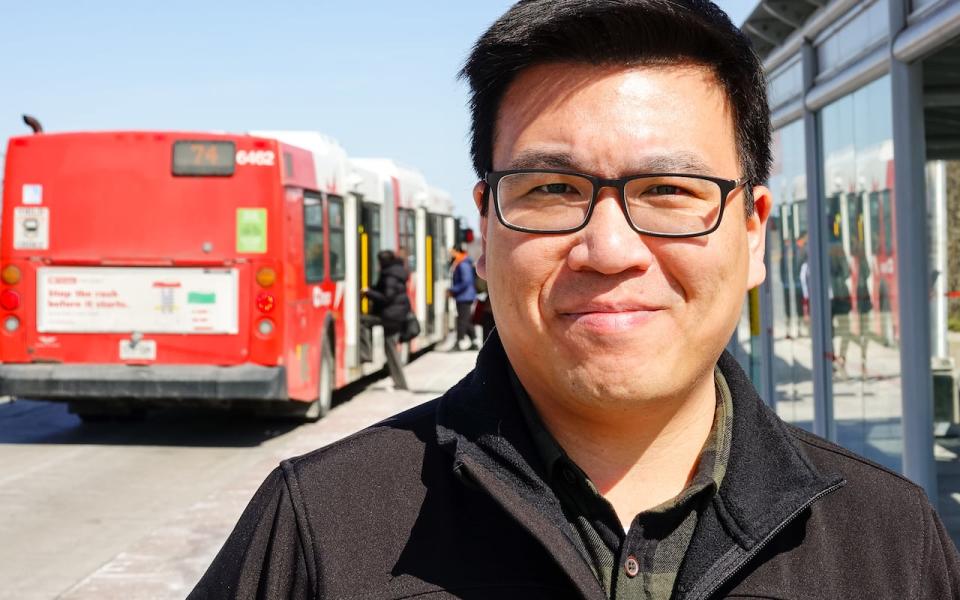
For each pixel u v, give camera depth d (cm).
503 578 138
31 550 638
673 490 154
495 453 146
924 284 470
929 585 149
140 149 982
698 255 145
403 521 143
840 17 569
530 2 153
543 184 148
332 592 137
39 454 974
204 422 1161
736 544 140
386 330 1438
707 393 156
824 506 151
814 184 636
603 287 144
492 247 155
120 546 646
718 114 152
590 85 146
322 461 150
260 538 146
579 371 146
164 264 977
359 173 1389
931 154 596
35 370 975
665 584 142
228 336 976
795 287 693
